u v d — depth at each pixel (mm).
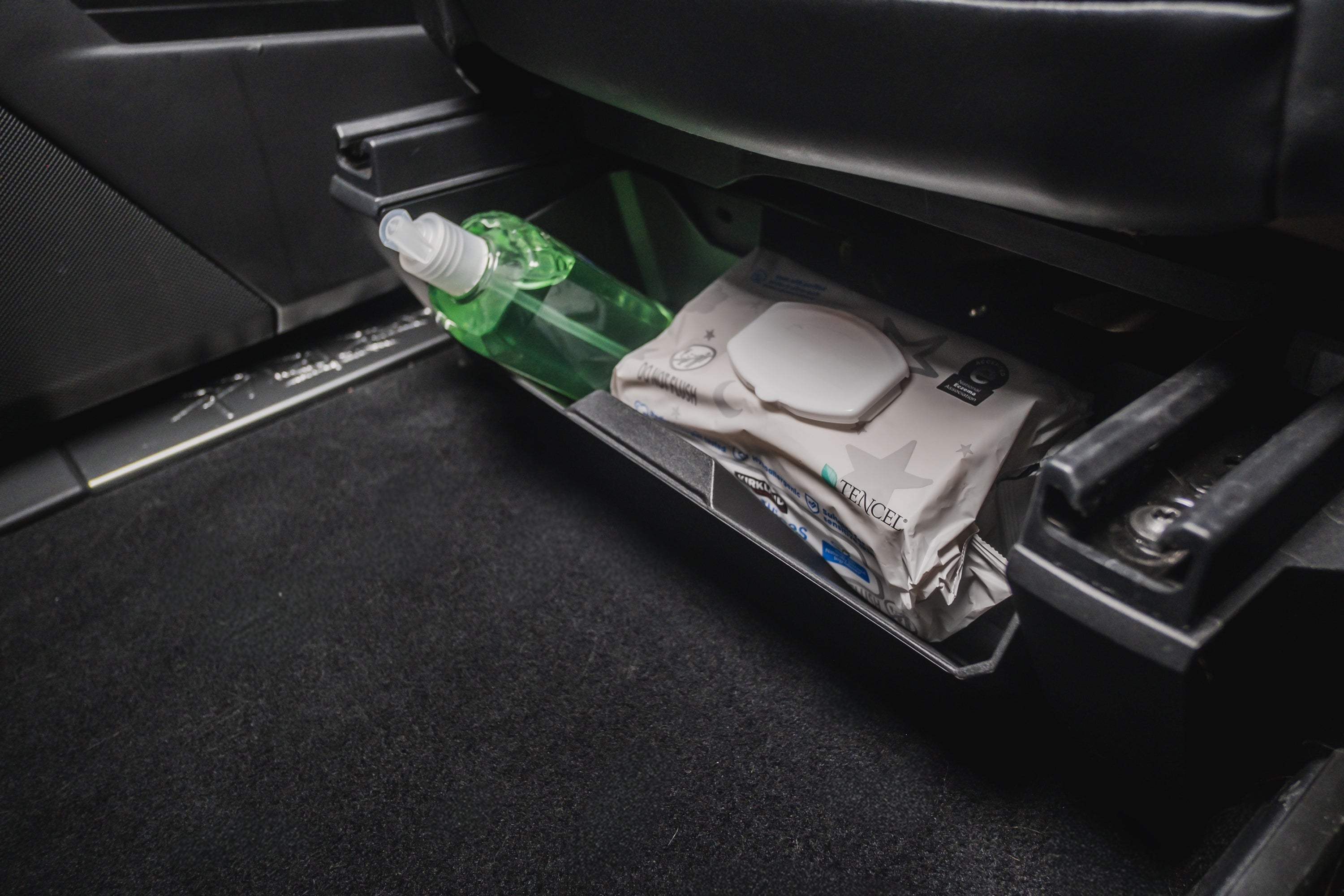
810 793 677
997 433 623
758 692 750
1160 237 536
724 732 722
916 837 646
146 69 890
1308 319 532
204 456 1040
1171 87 401
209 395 1106
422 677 785
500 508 945
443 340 1184
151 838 687
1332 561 470
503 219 854
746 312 799
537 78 887
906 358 696
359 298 1175
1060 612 460
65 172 892
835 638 726
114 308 979
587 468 977
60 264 926
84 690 800
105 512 977
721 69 590
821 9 505
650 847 651
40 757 750
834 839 647
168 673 810
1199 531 406
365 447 1035
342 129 788
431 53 1066
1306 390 551
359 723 752
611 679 771
